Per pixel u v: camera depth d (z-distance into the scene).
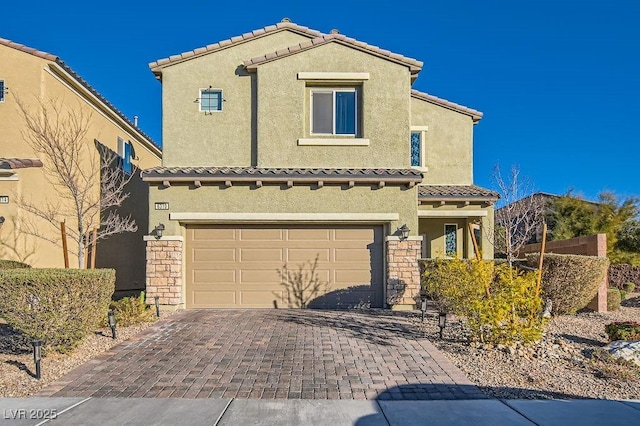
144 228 23.28
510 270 9.88
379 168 15.41
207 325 12.09
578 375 8.23
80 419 6.29
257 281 14.98
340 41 15.67
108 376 8.09
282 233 15.15
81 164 16.81
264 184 14.79
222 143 15.88
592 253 14.90
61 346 8.98
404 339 10.63
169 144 15.77
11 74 14.61
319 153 15.53
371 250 15.18
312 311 14.30
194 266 14.97
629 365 8.73
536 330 9.52
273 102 15.60
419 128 19.97
